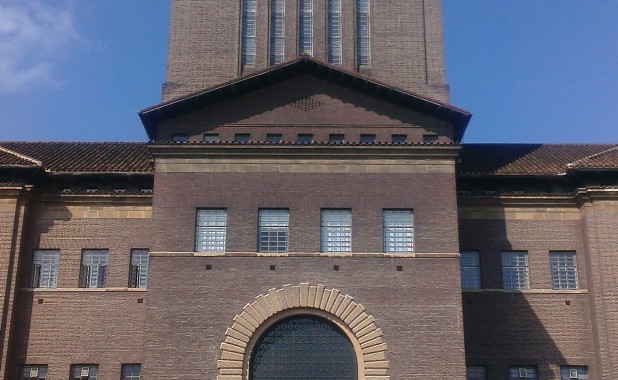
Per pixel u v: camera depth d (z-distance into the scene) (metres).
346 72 35.06
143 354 31.25
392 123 35.22
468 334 36.06
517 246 37.41
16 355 35.56
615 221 36.34
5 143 43.75
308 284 32.22
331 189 33.66
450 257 32.69
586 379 35.56
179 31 40.56
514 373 35.72
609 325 34.88
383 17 40.75
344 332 31.86
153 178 37.34
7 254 35.97
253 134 35.03
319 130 35.12
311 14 41.00
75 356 35.59
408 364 31.17
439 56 40.25
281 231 33.25
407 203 33.50
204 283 32.22
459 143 35.22
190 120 35.16
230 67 40.00
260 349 31.80
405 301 32.03
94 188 38.16
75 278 36.81
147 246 37.25
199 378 31.00
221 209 33.56
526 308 36.44
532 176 37.56
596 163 36.91
